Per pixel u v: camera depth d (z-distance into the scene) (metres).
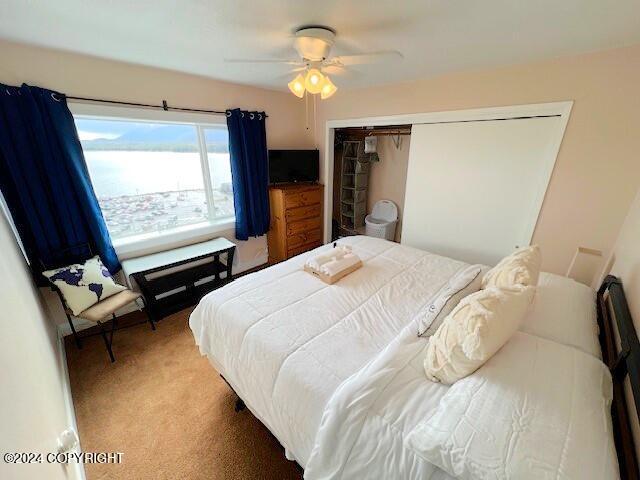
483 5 1.31
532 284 1.20
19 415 0.80
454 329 0.94
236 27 1.59
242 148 3.23
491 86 2.32
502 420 0.73
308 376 1.12
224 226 3.37
